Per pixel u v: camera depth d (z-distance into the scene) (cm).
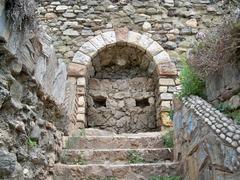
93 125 716
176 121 386
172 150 411
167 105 645
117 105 732
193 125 298
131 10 725
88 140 447
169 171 362
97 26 709
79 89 652
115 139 451
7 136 202
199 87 349
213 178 235
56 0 725
